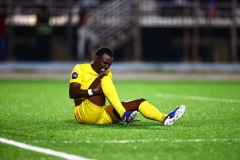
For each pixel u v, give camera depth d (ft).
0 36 274.36
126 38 266.77
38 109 132.16
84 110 99.76
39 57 274.16
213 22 271.90
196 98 167.12
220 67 263.70
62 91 192.13
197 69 262.88
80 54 259.60
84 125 100.07
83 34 258.37
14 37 271.69
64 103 147.84
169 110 135.33
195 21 269.44
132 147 80.74
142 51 275.59
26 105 142.41
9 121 109.09
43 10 264.11
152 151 78.43
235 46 266.98
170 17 271.49
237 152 78.18
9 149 79.97
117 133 91.56
